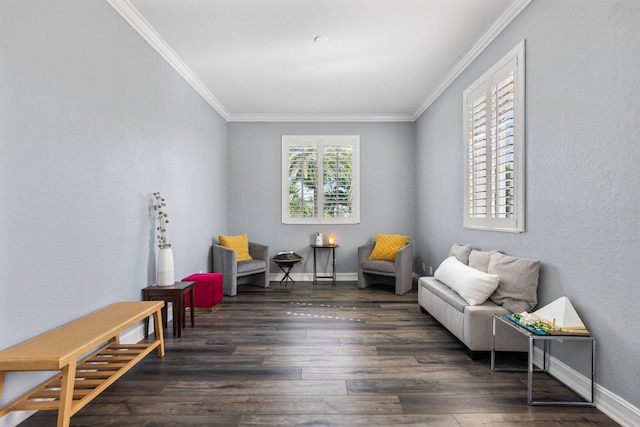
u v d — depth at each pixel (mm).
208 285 3891
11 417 1745
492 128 3121
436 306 3299
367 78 4246
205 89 4559
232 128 5801
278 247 5836
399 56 3654
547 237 2398
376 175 5832
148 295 3057
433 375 2355
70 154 2172
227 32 3166
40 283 1938
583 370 2078
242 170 5832
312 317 3729
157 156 3342
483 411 1924
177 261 3799
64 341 1772
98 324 2059
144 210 3098
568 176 2191
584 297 2059
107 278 2559
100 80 2467
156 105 3316
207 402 2006
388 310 4012
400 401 2025
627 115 1771
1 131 1716
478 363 2553
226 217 5758
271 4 2740
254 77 4203
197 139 4410
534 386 2207
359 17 2928
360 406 1970
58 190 2072
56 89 2053
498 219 3043
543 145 2434
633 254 1743
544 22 2414
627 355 1777
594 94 1978
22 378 1818
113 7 2613
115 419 1834
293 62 3791
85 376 1981
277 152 5836
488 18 2939
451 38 3279
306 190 5832
